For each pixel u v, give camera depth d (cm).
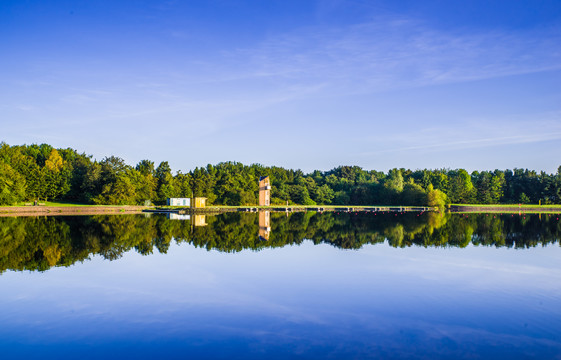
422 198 12462
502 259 2288
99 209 7919
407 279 1775
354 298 1477
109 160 10794
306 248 2709
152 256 2345
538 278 1809
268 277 1805
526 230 4084
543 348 1047
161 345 1055
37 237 3189
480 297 1498
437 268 2017
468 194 14462
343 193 14475
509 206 12650
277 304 1404
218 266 2052
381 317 1273
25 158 10450
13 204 7544
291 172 17025
